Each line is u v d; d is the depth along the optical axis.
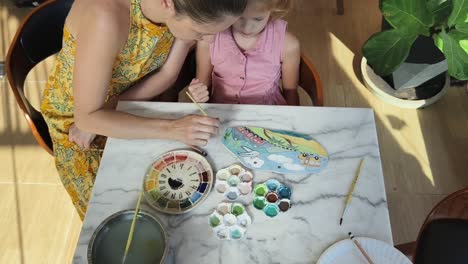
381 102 1.96
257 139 0.97
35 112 1.30
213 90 1.34
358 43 2.20
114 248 0.76
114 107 1.13
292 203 0.87
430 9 1.53
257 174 0.91
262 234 0.83
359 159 0.94
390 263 0.78
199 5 0.75
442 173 1.75
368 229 0.83
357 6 2.35
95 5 0.92
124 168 0.92
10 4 2.30
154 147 0.96
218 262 0.80
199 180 0.90
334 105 1.96
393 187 1.72
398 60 1.65
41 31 1.21
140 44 1.03
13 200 1.68
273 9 1.04
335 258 0.79
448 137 1.85
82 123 1.03
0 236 1.59
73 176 1.23
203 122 0.96
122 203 0.87
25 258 1.55
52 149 1.28
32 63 1.23
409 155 1.80
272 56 1.23
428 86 1.95
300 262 0.80
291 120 1.00
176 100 1.34
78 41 0.95
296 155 0.94
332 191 0.89
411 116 1.91
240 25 1.09
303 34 2.23
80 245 0.82
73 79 0.99
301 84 1.30
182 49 1.15
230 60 1.23
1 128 1.86
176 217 0.85
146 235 0.77
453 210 1.03
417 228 1.62
